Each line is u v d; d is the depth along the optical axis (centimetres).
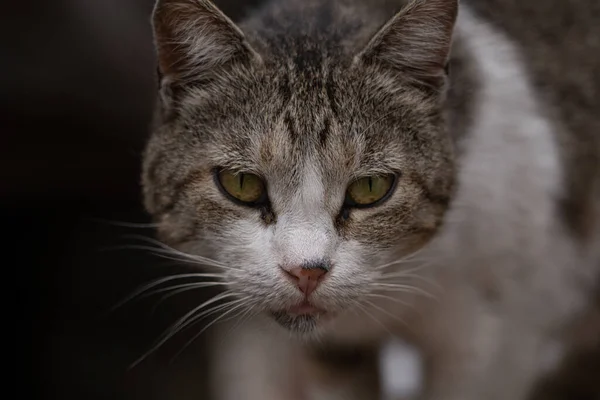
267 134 50
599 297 65
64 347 73
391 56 51
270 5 57
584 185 61
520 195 57
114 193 74
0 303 73
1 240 73
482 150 56
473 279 57
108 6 69
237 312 53
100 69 69
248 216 51
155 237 63
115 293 73
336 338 59
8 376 72
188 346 72
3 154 70
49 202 73
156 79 53
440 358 59
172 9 51
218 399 69
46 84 68
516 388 61
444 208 53
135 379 72
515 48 60
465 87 56
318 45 52
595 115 61
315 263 49
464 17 58
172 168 52
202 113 51
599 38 62
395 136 51
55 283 74
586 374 70
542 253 59
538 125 58
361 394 62
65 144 71
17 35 67
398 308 56
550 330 63
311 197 50
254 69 51
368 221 51
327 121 50
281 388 63
